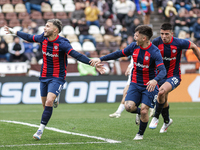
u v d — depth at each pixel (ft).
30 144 50.88
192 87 152.56
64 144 50.88
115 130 66.74
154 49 53.52
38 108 124.67
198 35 196.44
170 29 62.08
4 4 193.67
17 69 144.46
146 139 55.77
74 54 55.93
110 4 196.75
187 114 101.14
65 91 145.18
